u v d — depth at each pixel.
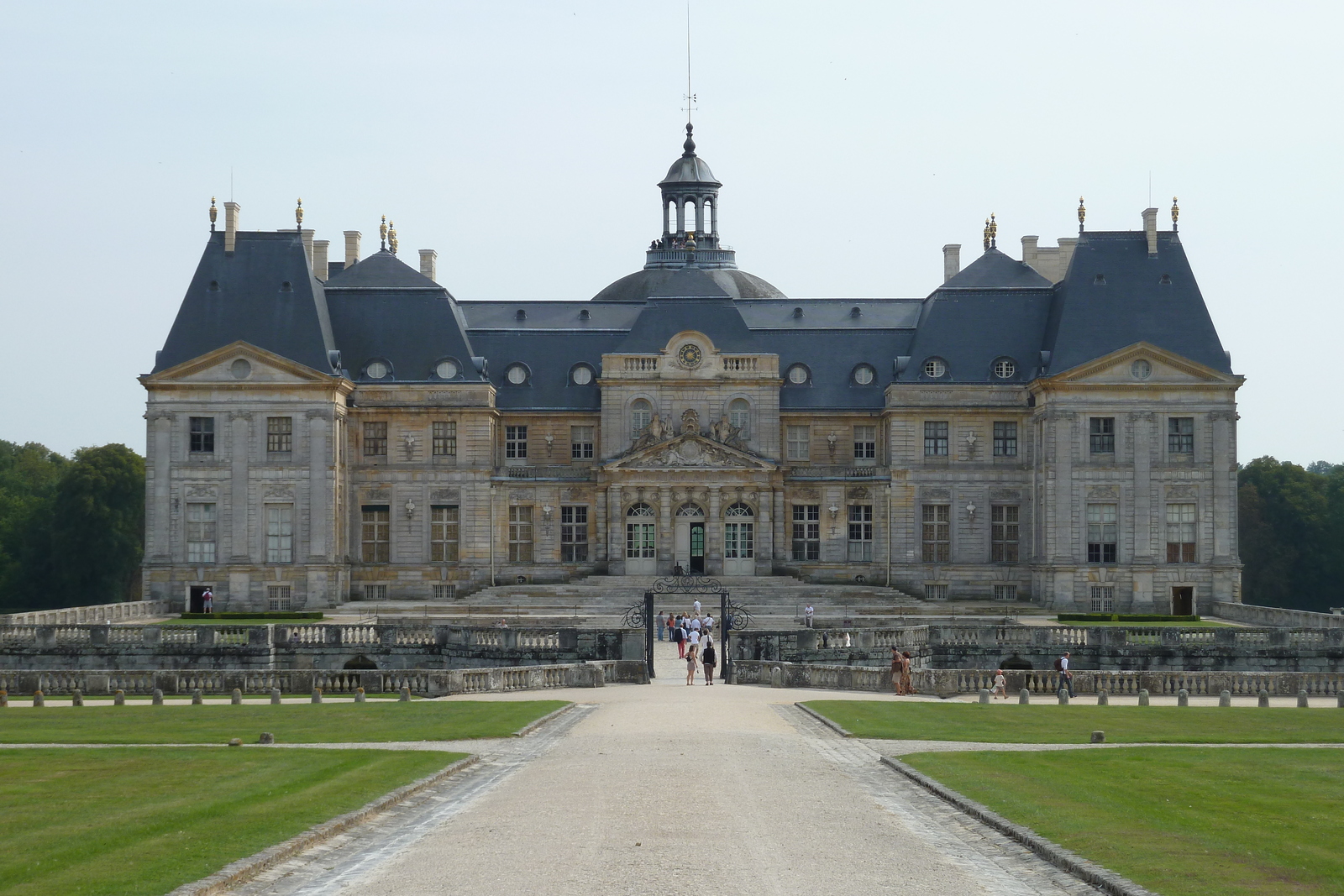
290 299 123.00
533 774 42.72
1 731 53.28
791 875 30.22
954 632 91.38
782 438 129.88
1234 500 119.06
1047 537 119.75
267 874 30.36
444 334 127.25
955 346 126.81
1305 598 169.00
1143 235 124.81
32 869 29.55
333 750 47.44
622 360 126.69
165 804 36.69
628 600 115.56
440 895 28.53
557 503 127.56
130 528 166.88
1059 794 39.12
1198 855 31.70
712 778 41.81
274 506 119.81
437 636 89.69
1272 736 54.56
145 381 119.69
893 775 43.19
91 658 88.56
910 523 125.19
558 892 28.69
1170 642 89.62
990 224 135.25
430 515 125.44
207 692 71.31
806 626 100.44
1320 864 30.84
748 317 134.88
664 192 159.88
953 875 30.64
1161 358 119.00
